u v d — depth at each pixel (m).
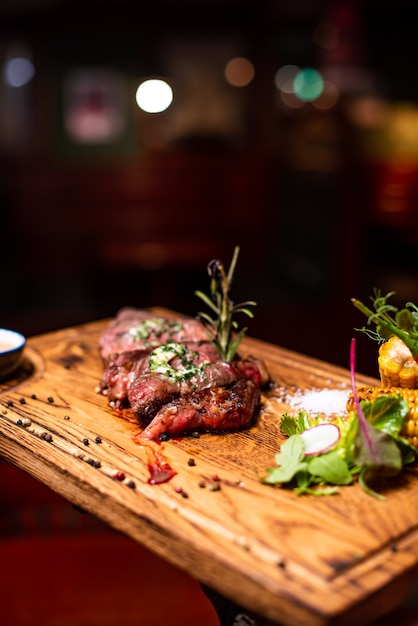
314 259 2.64
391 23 2.83
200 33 2.86
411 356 0.81
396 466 0.71
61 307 2.74
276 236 3.05
